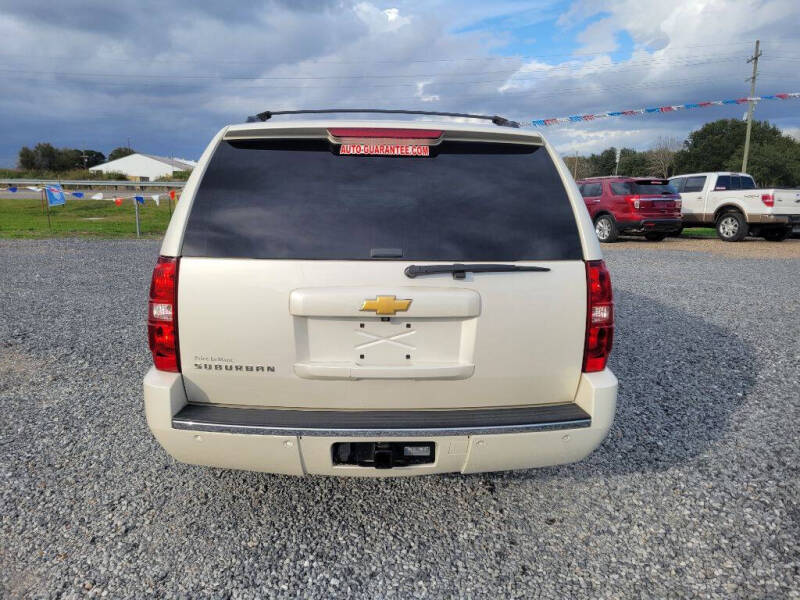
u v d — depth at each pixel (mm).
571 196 2559
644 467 3379
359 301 2314
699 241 17672
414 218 2420
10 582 2346
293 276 2332
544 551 2613
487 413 2453
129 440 3621
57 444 3553
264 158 2514
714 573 2469
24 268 10531
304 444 2334
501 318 2400
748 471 3326
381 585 2379
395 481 3215
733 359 5391
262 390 2426
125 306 7414
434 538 2703
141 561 2494
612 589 2369
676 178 19078
